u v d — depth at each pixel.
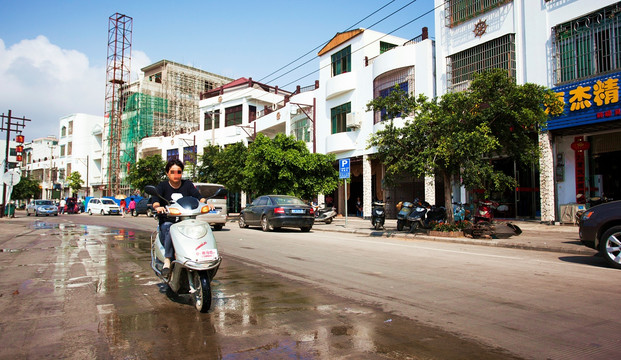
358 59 23.83
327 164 20.91
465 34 17.62
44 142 72.69
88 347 3.50
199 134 41.81
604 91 12.88
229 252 9.66
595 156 14.51
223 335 3.81
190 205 4.93
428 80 19.39
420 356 3.33
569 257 8.71
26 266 7.64
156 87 52.34
